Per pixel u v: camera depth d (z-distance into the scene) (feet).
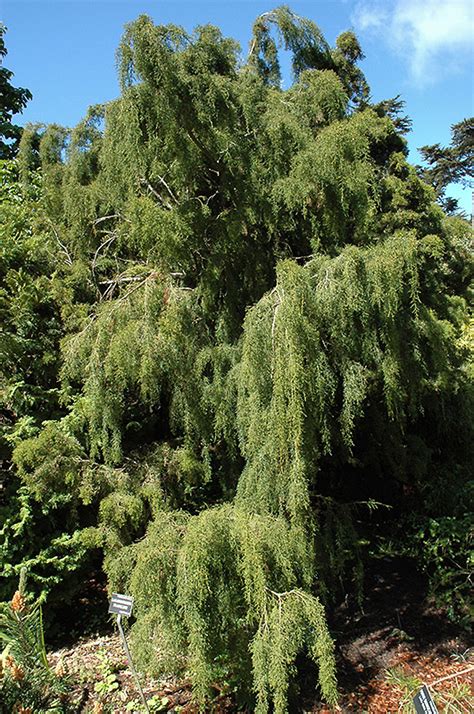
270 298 11.46
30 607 10.89
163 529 10.70
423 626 15.15
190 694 11.96
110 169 14.43
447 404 18.81
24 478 13.42
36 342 15.72
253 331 11.11
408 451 18.08
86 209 15.61
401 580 17.54
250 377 11.23
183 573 9.52
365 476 19.26
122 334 12.32
